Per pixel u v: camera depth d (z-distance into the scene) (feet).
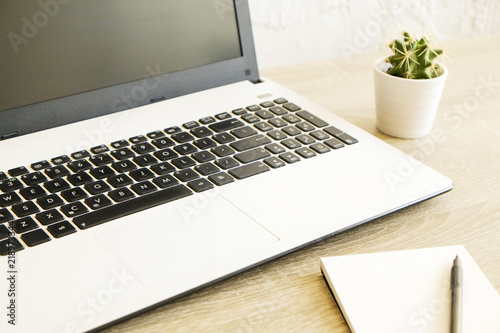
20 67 2.03
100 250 1.54
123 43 2.21
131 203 1.71
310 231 1.65
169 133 2.08
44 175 1.80
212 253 1.55
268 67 3.16
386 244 1.71
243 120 2.19
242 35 2.46
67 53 2.11
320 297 1.52
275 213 1.71
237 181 1.85
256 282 1.57
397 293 1.48
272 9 3.01
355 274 1.53
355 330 1.37
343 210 1.74
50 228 1.59
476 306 1.43
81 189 1.75
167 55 2.31
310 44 3.19
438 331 1.37
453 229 1.78
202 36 2.37
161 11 2.27
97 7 2.14
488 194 1.95
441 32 3.50
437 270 1.56
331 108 2.52
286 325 1.43
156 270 1.49
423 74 2.14
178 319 1.44
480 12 3.53
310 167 1.94
